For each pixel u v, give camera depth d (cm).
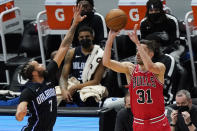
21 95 1320
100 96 1817
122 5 1969
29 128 1338
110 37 1348
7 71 2172
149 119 1356
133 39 1277
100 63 1850
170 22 1914
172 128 1522
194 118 1542
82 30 1838
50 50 2202
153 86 1341
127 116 1541
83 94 1822
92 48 1859
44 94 1338
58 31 2044
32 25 2233
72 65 1873
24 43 2228
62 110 1784
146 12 1898
